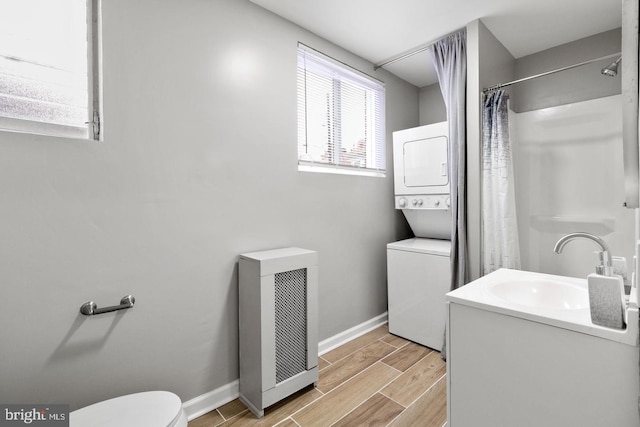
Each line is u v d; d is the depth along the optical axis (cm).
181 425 115
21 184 121
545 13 210
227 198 183
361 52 260
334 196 248
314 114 236
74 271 133
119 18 143
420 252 248
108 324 142
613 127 221
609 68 180
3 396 120
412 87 327
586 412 100
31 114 128
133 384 150
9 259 120
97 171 138
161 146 157
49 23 132
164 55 157
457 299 129
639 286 89
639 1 79
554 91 256
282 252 194
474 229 221
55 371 129
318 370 211
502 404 119
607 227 224
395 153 282
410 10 204
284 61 211
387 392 190
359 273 271
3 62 122
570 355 102
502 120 217
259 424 164
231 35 183
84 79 139
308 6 199
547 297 149
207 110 173
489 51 232
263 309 170
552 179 248
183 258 166
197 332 172
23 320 123
